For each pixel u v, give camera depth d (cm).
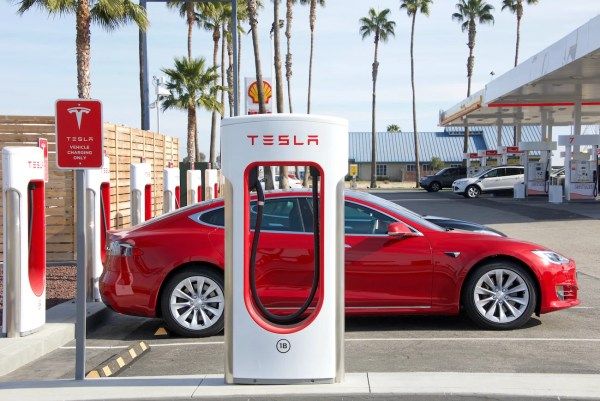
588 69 2744
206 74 3675
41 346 765
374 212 831
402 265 811
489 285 824
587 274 1292
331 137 589
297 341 592
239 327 591
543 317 909
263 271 796
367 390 580
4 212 772
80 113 614
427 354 730
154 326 905
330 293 593
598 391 583
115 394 586
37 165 802
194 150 3734
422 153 8556
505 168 4244
